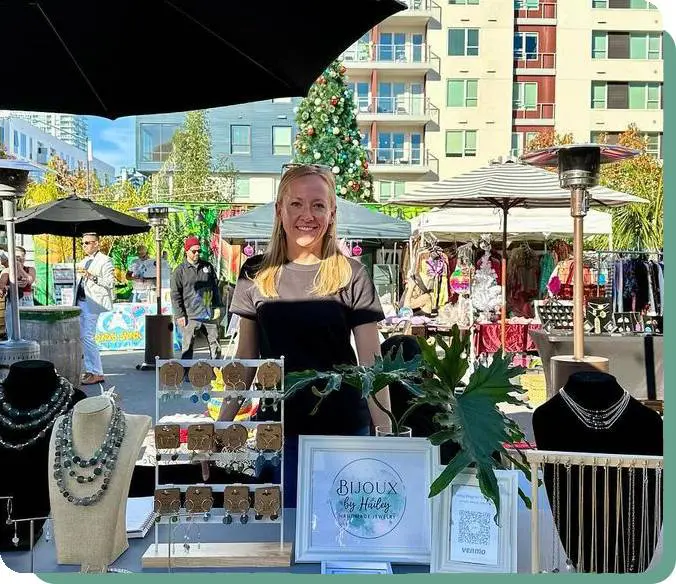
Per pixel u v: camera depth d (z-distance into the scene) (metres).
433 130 20.86
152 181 20.73
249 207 11.44
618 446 1.71
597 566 1.60
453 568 1.55
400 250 11.00
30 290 8.27
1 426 1.76
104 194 18.19
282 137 24.53
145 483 2.23
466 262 8.73
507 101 20.69
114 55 2.38
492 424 1.51
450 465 1.51
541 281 9.90
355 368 1.70
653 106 20.84
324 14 2.01
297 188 2.06
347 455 1.66
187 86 2.48
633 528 1.57
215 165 22.42
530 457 1.54
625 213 13.12
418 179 21.22
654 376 5.64
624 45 20.66
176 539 1.76
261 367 1.67
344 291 2.09
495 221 8.71
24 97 2.54
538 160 4.52
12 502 1.73
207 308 7.59
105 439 1.70
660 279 8.41
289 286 2.09
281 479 1.68
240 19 2.13
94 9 2.19
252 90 2.46
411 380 1.70
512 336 7.57
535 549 1.52
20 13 2.21
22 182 5.16
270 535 1.78
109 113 2.62
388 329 7.10
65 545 1.65
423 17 20.34
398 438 1.67
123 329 9.84
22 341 5.09
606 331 6.43
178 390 1.68
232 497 1.64
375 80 20.83
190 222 11.27
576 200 4.03
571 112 20.78
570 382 1.78
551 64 20.69
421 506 1.64
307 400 2.03
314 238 2.07
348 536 1.63
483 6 20.42
